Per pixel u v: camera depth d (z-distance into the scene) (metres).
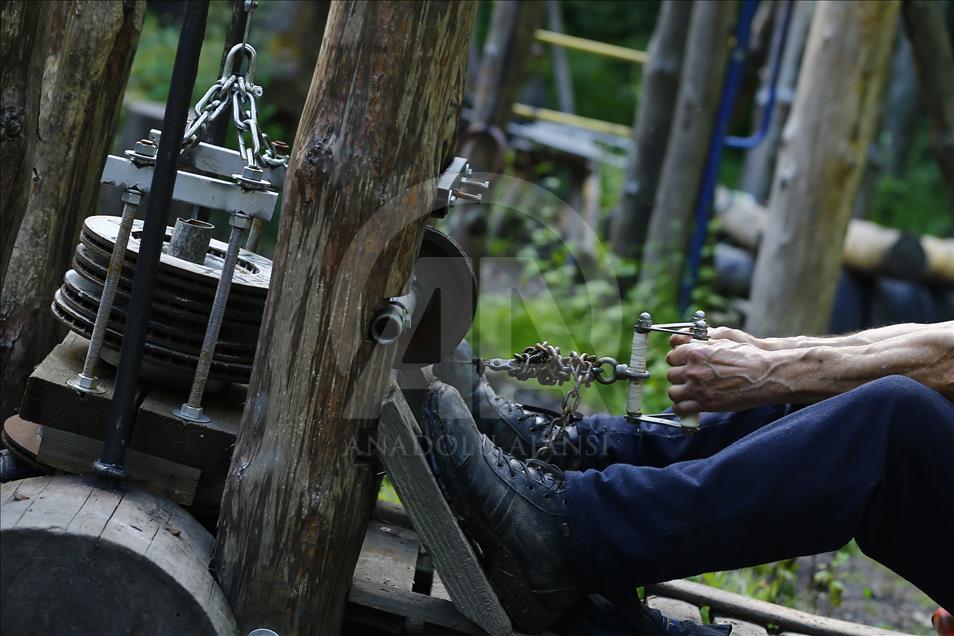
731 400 2.29
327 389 1.98
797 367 2.25
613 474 2.20
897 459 2.08
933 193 17.39
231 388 2.38
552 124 11.40
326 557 2.05
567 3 20.34
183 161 2.06
